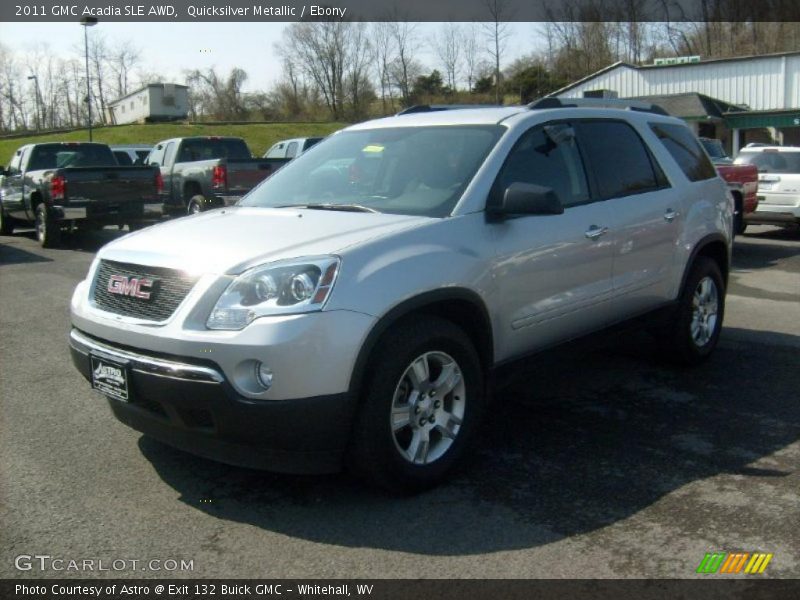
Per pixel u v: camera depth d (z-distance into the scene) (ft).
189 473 13.80
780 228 56.90
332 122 167.94
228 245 12.56
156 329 11.98
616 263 16.85
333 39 167.12
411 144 16.01
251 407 11.25
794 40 183.01
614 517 12.14
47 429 15.94
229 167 46.57
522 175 15.14
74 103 192.03
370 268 12.01
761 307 28.09
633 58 189.67
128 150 79.97
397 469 12.41
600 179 16.92
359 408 11.99
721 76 119.65
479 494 12.97
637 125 18.83
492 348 14.16
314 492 13.05
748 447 14.97
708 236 19.89
